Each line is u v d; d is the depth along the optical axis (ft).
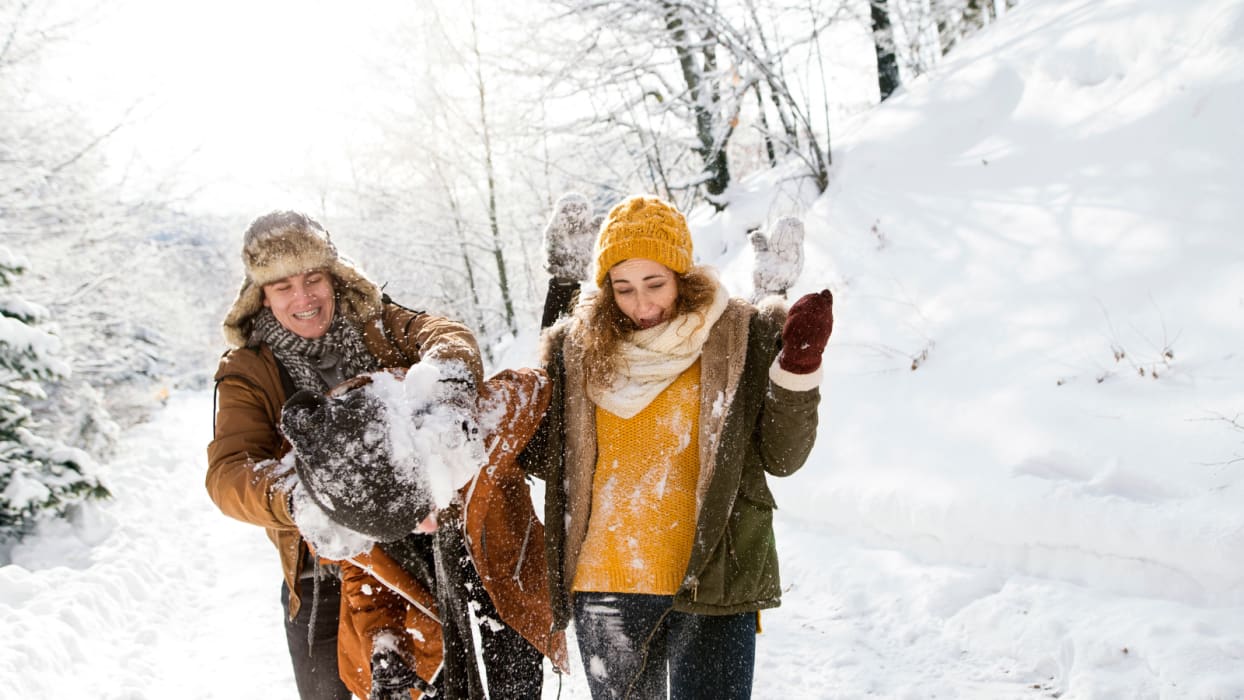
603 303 7.11
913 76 35.70
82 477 22.47
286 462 6.54
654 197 7.07
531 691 7.65
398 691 6.91
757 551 6.84
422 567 7.22
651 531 6.79
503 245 46.55
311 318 7.35
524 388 7.11
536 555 7.73
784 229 8.23
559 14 32.55
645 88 34.58
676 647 6.88
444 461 6.25
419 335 7.53
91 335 40.24
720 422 6.66
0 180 35.14
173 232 44.73
